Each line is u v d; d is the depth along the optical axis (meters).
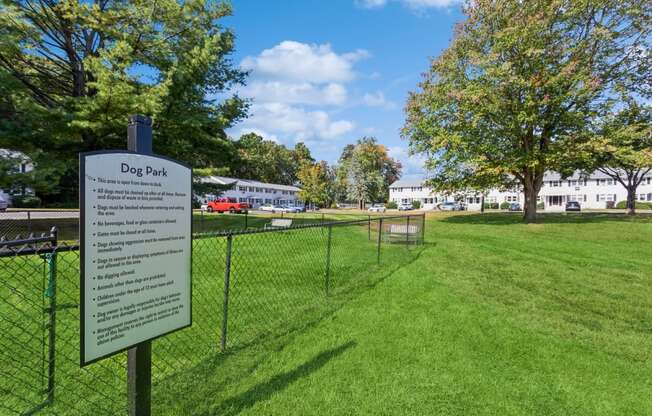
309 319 3.86
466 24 18.70
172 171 1.97
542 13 16.23
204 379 2.57
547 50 16.53
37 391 2.33
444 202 57.44
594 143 15.74
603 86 16.73
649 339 3.64
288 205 57.78
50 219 12.29
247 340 3.27
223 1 14.05
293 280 5.52
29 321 3.29
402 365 2.87
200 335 3.34
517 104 16.67
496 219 20.39
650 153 15.49
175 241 2.00
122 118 10.45
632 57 16.88
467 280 5.95
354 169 61.16
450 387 2.58
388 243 10.61
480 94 16.25
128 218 1.69
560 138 17.31
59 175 10.20
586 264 7.98
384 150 72.38
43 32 11.83
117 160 1.62
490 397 2.48
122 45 10.21
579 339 3.58
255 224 17.11
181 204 2.04
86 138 11.77
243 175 68.25
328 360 2.91
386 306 4.37
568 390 2.61
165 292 1.95
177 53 13.05
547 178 54.53
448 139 17.88
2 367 2.57
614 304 4.86
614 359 3.15
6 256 1.78
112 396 2.36
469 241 11.86
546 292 5.38
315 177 59.00
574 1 16.23
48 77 12.88
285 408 2.26
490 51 17.36
